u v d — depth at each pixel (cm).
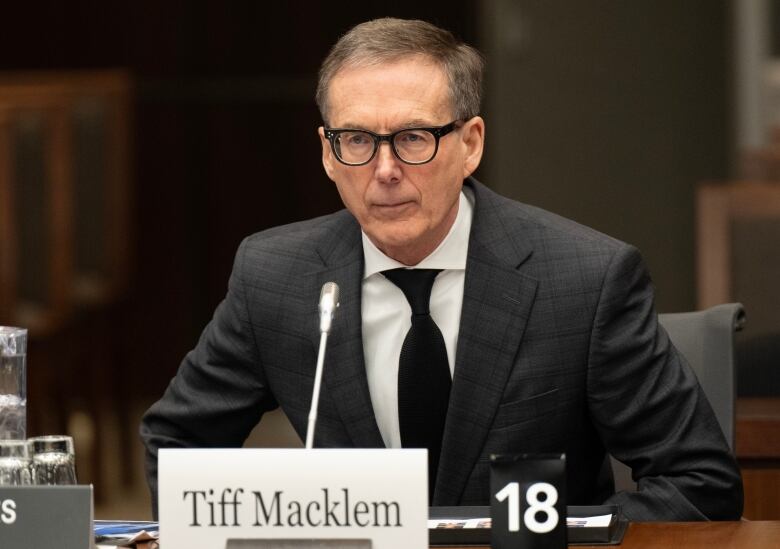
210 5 1891
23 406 504
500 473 441
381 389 575
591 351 563
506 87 1702
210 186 1908
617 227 1694
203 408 600
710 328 621
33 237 1268
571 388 566
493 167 1708
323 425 577
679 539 483
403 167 524
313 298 588
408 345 568
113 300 1495
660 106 1673
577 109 1691
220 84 1898
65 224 1316
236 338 600
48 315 1289
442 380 567
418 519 422
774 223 1193
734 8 1576
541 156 1698
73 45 1891
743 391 820
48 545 437
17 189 1236
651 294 586
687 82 1666
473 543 485
